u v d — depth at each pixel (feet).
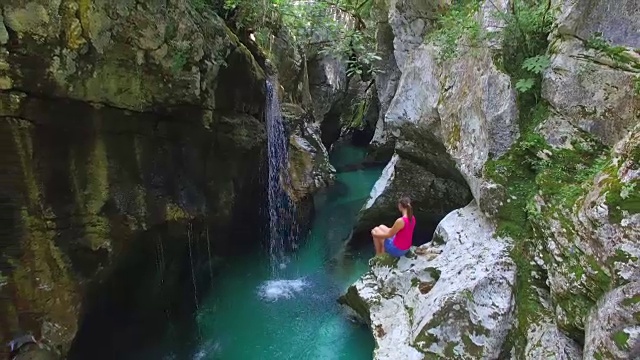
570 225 13.29
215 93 20.39
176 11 17.11
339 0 39.58
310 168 35.73
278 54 35.32
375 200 27.35
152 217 17.34
